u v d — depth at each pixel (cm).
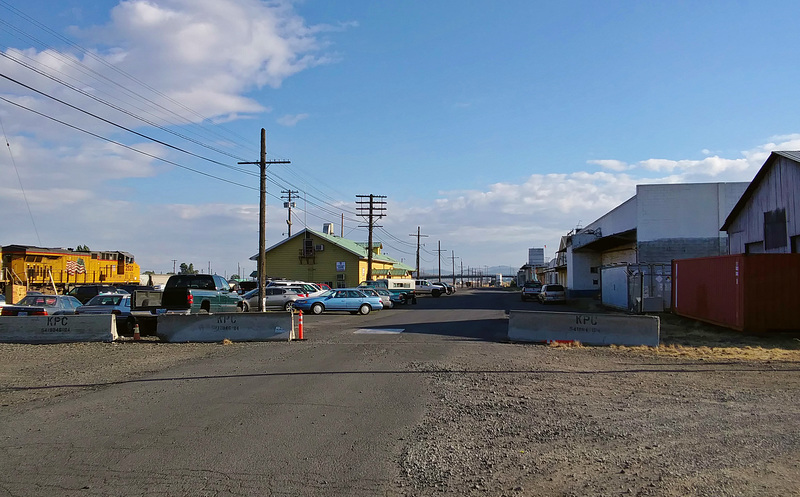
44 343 1781
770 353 1440
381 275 7744
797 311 1802
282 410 832
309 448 648
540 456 621
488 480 547
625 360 1352
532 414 812
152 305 2070
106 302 2162
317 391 970
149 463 596
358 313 3262
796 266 1809
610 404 874
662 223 3541
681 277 2467
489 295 6881
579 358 1384
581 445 661
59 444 670
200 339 1808
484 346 1611
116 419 790
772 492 507
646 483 533
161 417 798
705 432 707
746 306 1816
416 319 2717
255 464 591
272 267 5891
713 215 3503
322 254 5831
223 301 2481
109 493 513
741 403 867
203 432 715
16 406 886
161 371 1223
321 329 2208
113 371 1227
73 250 4322
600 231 5091
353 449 645
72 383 1088
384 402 888
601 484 533
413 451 638
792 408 831
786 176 2181
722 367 1230
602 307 3597
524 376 1124
